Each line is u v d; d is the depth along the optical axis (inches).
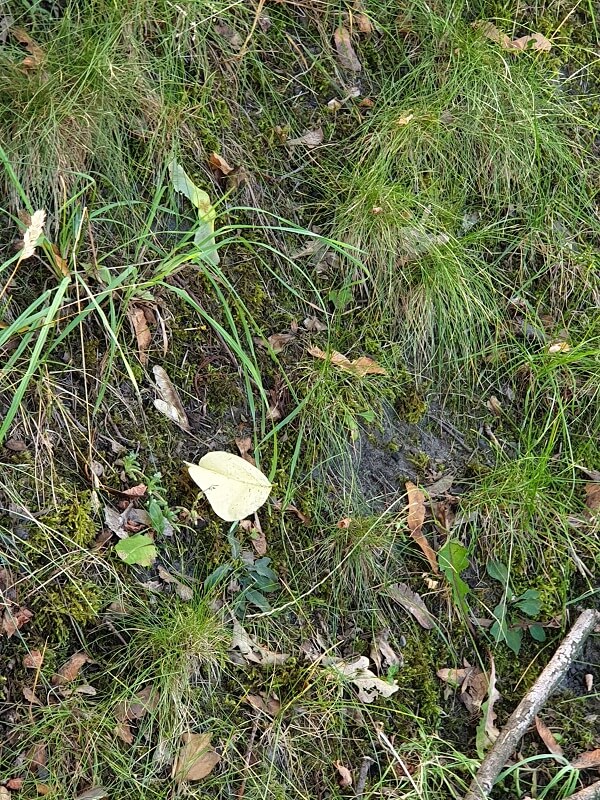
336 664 24.3
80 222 23.0
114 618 22.2
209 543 24.0
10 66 24.1
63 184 23.5
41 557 21.7
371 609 25.4
